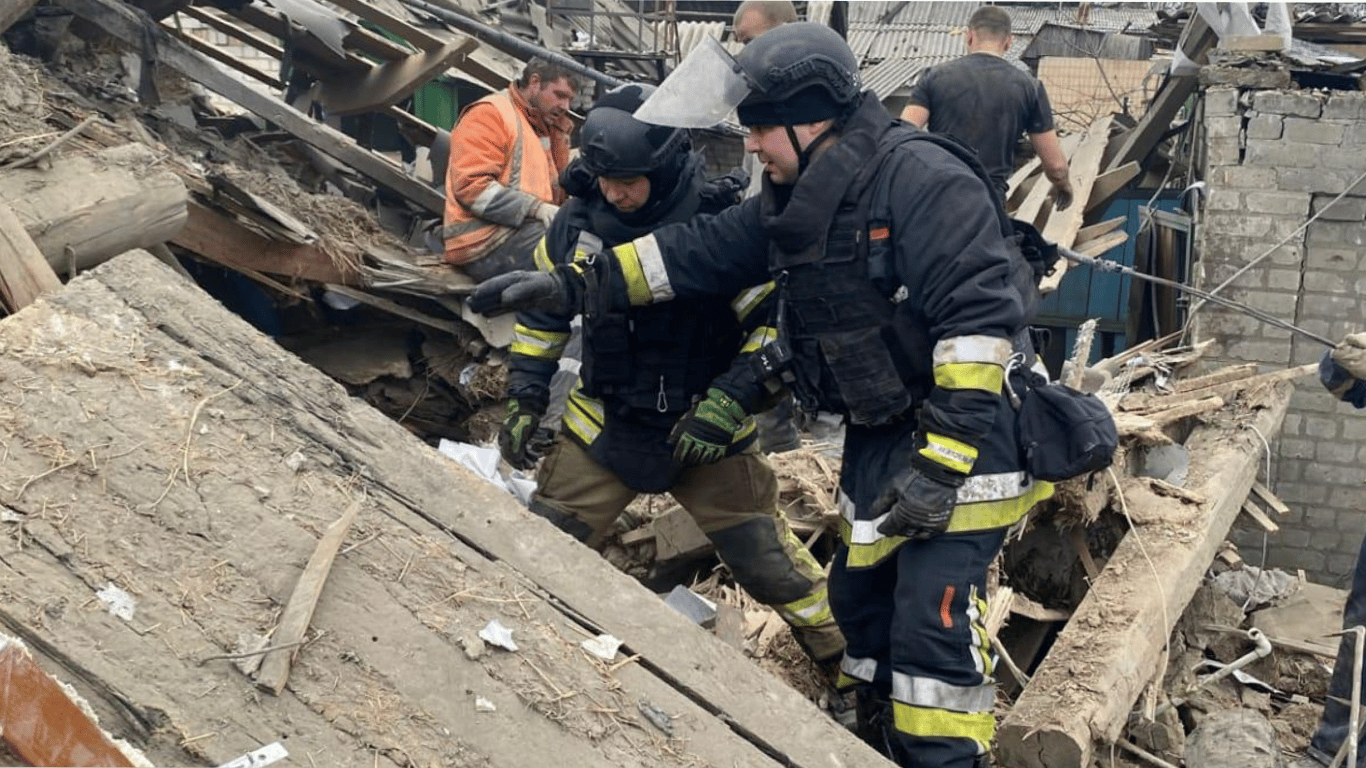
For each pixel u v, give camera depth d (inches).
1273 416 249.4
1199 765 157.2
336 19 257.6
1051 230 325.7
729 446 135.8
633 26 476.4
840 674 132.5
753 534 140.0
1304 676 210.5
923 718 110.1
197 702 80.2
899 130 109.7
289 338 232.7
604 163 121.4
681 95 109.1
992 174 239.6
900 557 113.1
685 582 183.6
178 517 89.5
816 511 184.9
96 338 98.9
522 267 204.7
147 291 104.2
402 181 266.4
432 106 418.3
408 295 227.0
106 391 95.3
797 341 115.7
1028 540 197.0
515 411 139.1
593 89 385.1
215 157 234.5
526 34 389.1
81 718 69.6
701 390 134.0
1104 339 447.5
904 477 109.5
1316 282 338.3
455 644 89.6
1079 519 183.3
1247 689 204.1
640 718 90.8
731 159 422.3
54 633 80.2
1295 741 192.2
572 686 90.7
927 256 103.5
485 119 222.8
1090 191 367.6
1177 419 238.2
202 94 296.2
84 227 121.1
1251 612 239.6
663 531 177.5
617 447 137.8
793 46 106.0
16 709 67.0
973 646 111.8
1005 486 112.2
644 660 95.3
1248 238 339.6
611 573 100.7
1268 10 352.8
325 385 105.0
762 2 190.1
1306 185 334.3
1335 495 345.7
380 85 287.4
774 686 98.3
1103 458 111.1
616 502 142.9
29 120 160.2
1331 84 343.9
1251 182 337.4
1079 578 193.3
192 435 95.0
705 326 131.1
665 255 122.0
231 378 100.9
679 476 139.3
